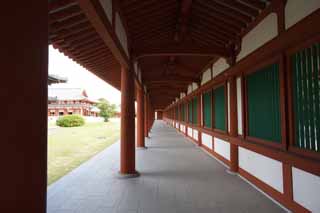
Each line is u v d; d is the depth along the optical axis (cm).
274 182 277
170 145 771
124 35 344
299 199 228
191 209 250
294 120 236
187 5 316
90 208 255
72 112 3181
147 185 333
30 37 82
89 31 297
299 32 211
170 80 734
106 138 1076
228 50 397
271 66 284
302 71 222
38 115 86
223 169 429
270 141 284
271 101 285
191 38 435
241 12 303
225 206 258
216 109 548
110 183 344
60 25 243
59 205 263
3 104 70
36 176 85
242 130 370
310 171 201
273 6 262
